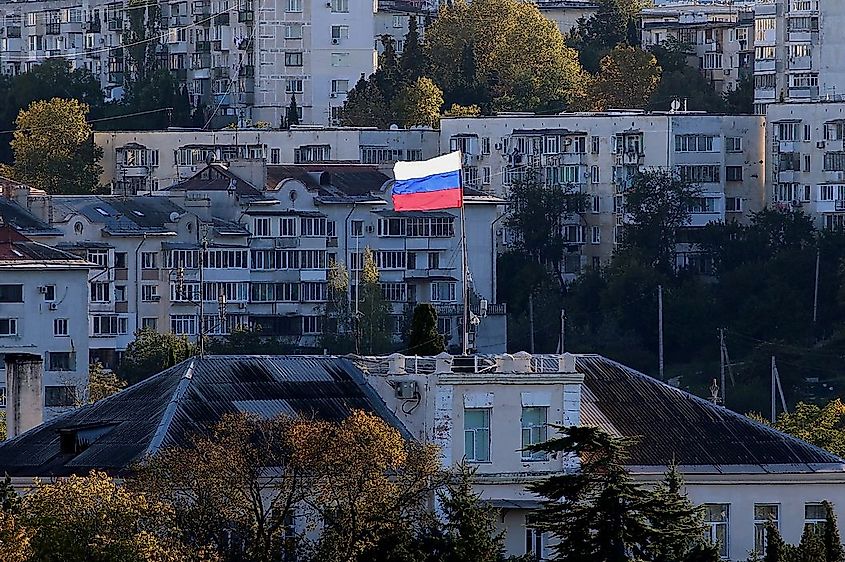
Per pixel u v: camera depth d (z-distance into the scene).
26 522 173.62
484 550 189.12
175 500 183.50
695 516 194.38
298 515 187.50
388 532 185.88
